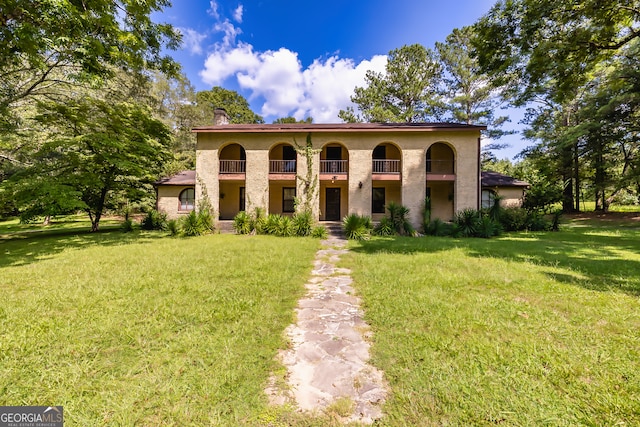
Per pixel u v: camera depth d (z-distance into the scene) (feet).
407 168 45.29
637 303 12.57
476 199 44.21
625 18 27.25
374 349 9.00
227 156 55.83
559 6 27.55
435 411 6.25
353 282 16.83
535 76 33.14
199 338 9.52
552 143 64.23
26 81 37.45
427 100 72.54
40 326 10.36
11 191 32.81
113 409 6.30
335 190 55.57
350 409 6.40
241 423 5.97
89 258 23.50
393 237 38.14
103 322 10.73
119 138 41.78
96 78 25.09
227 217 55.16
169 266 20.16
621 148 62.80
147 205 65.72
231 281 16.43
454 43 68.80
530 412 6.12
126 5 27.84
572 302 12.75
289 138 46.68
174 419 6.05
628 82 46.57
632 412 6.05
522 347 8.80
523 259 22.30
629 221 53.67
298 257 23.54
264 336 9.79
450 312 11.64
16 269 19.56
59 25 22.00
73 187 35.91
